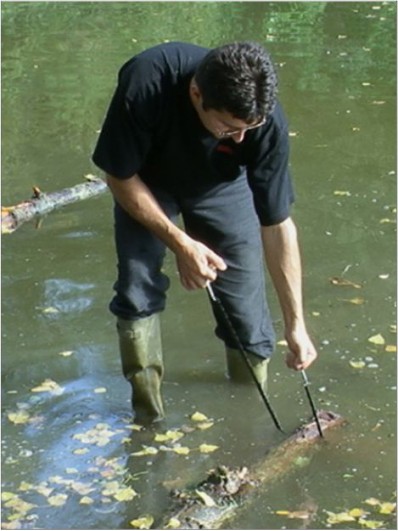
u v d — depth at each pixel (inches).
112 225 296.7
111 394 217.5
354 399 213.0
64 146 353.1
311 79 422.3
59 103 395.2
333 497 183.0
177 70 181.5
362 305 249.8
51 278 265.4
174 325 242.5
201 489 182.9
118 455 196.9
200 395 216.2
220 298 208.8
